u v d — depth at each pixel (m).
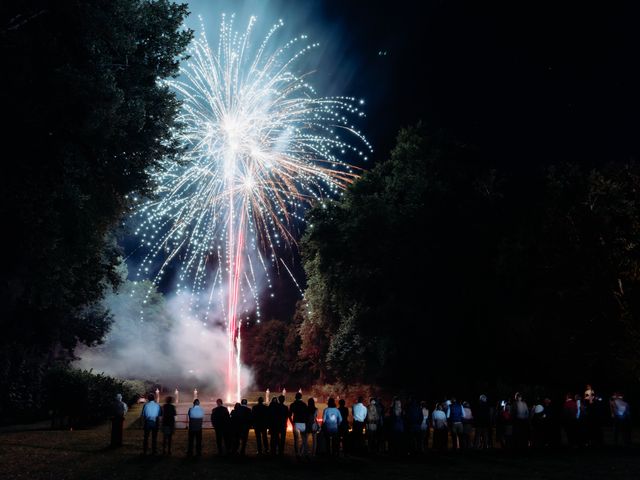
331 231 40.59
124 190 22.73
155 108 21.92
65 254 20.38
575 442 21.53
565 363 30.19
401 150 39.62
